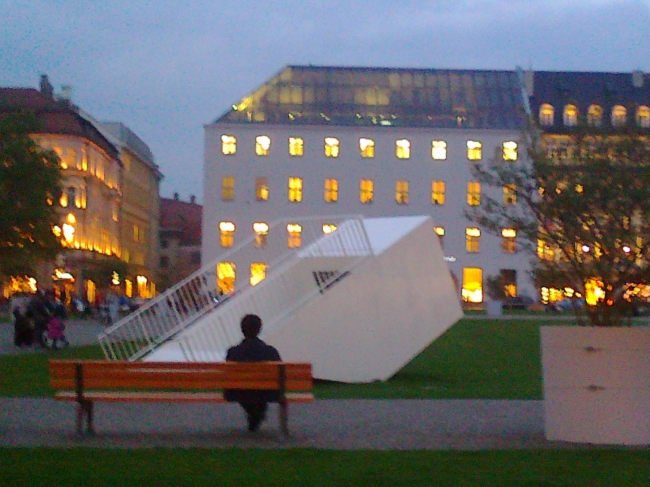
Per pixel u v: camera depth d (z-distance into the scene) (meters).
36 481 8.22
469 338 35.16
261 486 8.13
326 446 10.43
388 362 20.06
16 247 24.28
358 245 20.41
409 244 20.78
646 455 9.67
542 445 10.52
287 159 78.44
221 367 11.01
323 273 20.42
